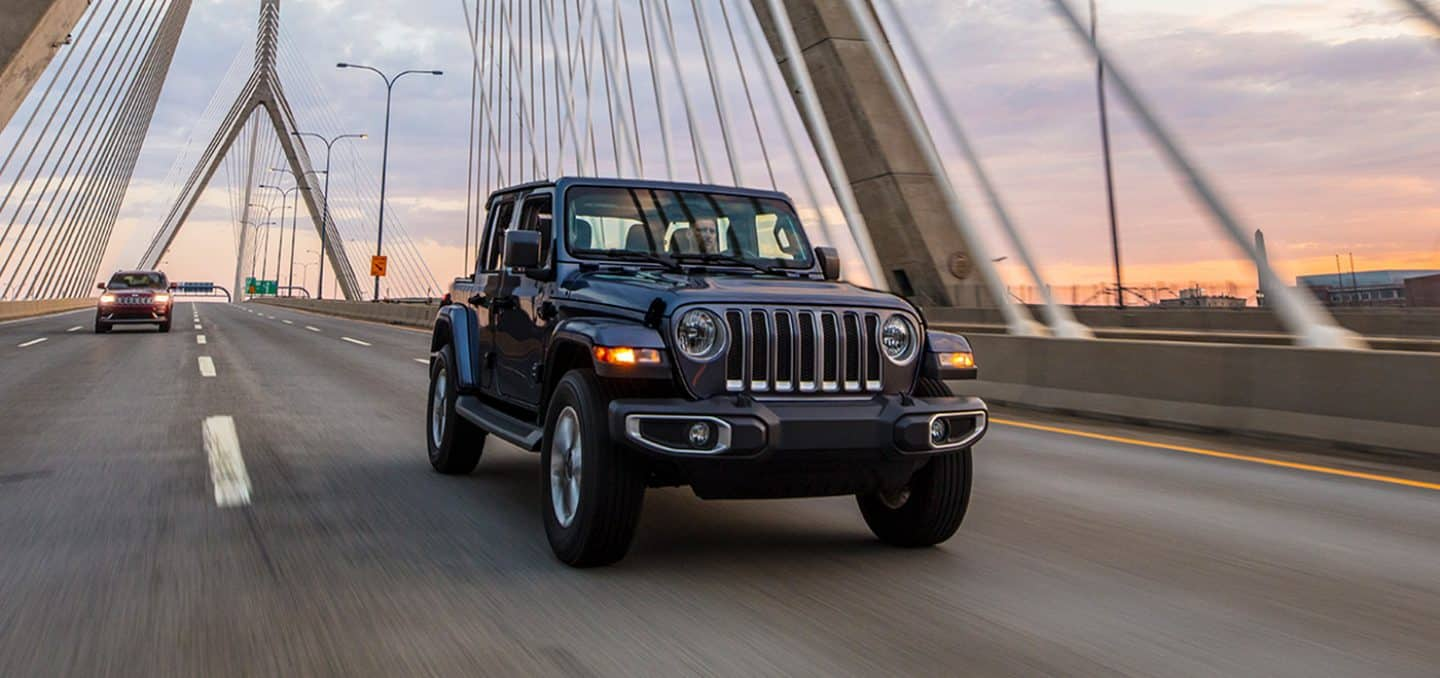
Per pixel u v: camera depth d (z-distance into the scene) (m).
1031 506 5.23
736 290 3.84
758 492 3.71
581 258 4.68
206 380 12.39
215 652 2.92
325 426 8.27
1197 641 3.09
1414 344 16.12
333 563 3.95
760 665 2.82
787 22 27.86
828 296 3.90
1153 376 8.90
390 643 3.00
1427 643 3.10
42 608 3.34
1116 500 5.40
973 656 2.92
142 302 25.08
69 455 6.68
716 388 3.65
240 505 5.08
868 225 26.58
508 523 4.70
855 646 2.99
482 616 3.27
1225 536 4.55
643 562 4.00
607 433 3.69
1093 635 3.13
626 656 2.89
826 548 4.27
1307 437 7.48
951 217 25.95
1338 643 3.09
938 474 4.03
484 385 5.65
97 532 4.46
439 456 5.99
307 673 2.75
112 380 12.30
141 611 3.31
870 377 3.88
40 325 30.81
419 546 4.23
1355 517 4.98
